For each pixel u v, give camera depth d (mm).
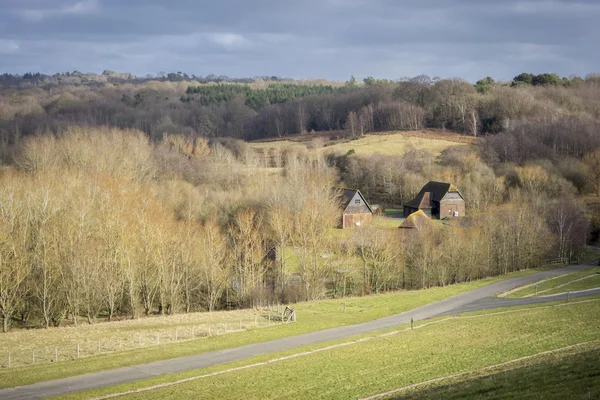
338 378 52719
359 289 102125
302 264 101812
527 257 118125
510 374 46625
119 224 95312
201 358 61531
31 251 91750
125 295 94125
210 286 97875
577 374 43250
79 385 53062
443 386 47031
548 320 70312
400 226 125688
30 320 85875
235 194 138625
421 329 71250
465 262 108875
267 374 54719
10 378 54938
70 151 153375
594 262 123062
